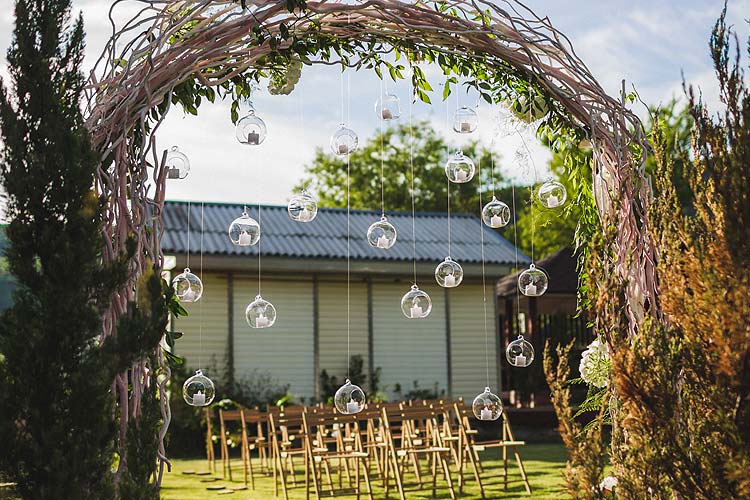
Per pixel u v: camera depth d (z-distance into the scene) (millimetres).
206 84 4074
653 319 4105
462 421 10062
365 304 17016
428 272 16828
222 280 15938
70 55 3402
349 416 9062
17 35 3328
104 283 3303
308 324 16516
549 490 9250
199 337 15586
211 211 17906
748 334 3062
